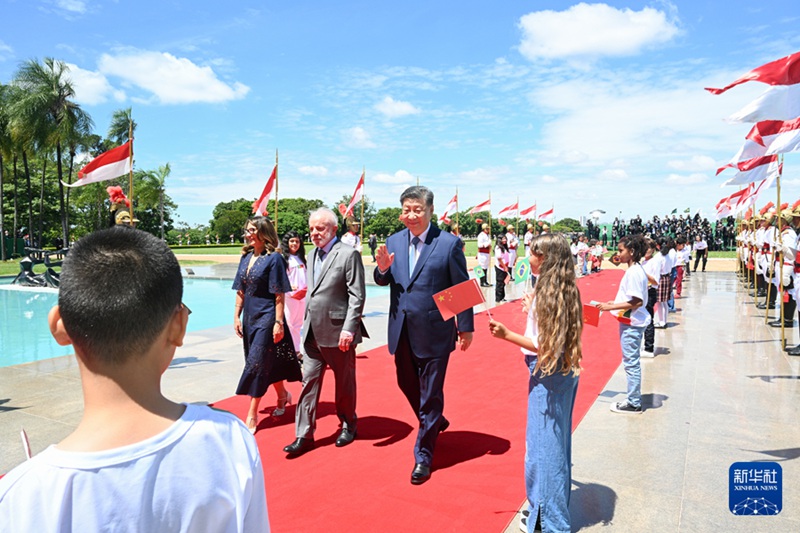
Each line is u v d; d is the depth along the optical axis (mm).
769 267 10977
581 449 4414
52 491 908
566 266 3004
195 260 33875
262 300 4820
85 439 979
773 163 9219
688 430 4828
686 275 22375
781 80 5203
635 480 3857
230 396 5832
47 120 32125
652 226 39219
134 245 1089
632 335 5266
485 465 4066
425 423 3957
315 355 4461
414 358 4172
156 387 1077
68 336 1033
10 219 50594
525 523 3201
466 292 3352
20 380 6273
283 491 3666
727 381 6469
